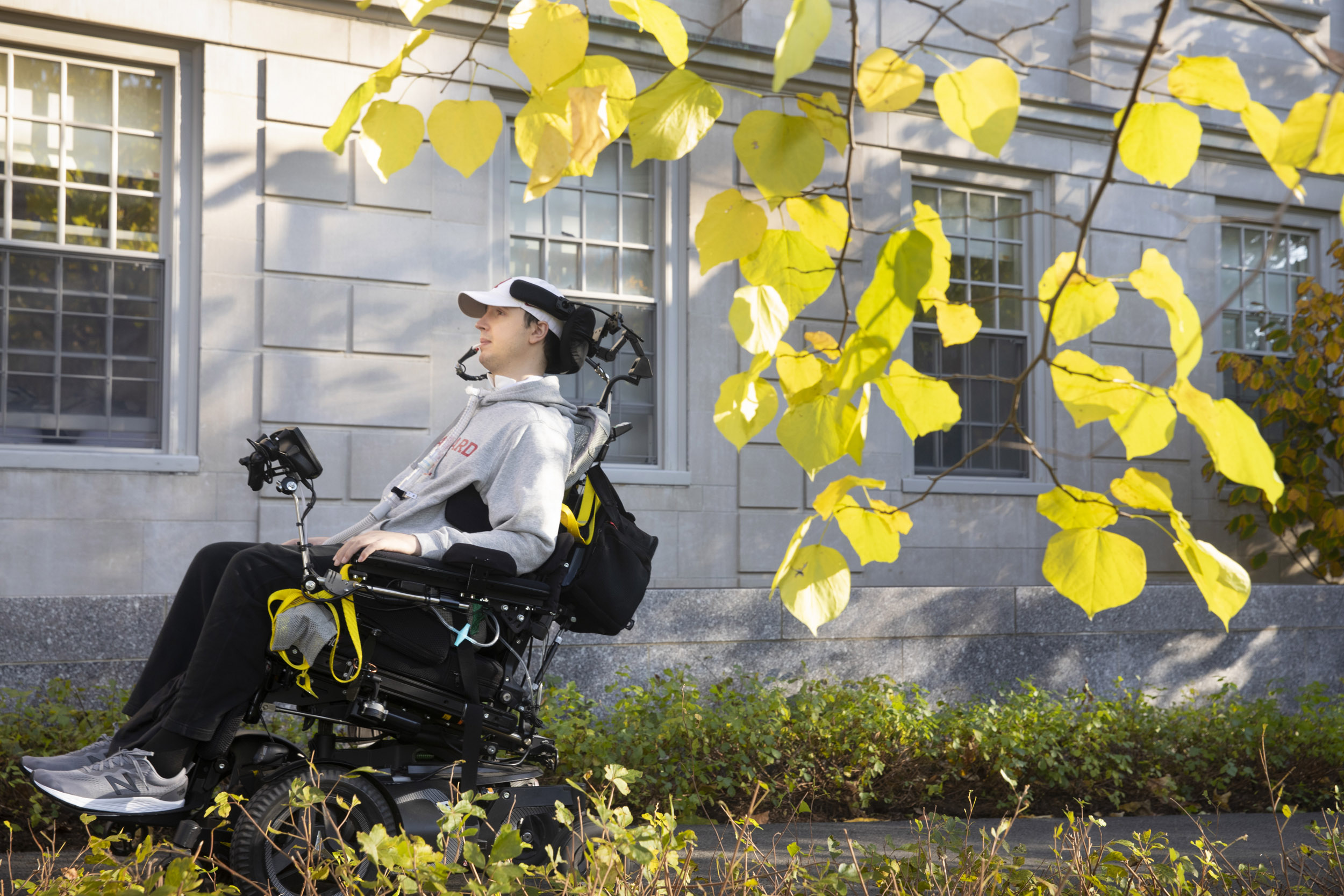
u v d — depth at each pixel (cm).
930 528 828
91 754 276
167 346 644
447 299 698
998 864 265
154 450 645
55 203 630
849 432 113
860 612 676
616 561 305
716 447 769
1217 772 588
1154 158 108
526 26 116
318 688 272
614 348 327
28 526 600
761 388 117
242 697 258
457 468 290
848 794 514
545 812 299
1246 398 974
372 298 679
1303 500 867
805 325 780
